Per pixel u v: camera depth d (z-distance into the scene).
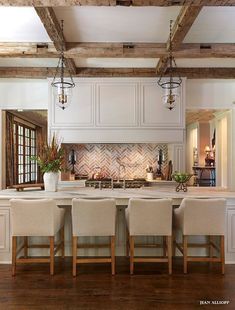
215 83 5.86
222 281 3.26
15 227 3.34
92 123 5.33
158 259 3.42
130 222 3.36
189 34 3.74
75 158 6.21
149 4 2.58
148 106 5.35
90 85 5.34
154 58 4.57
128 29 3.61
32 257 3.92
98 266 3.68
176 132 5.34
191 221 3.38
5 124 6.06
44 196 3.60
